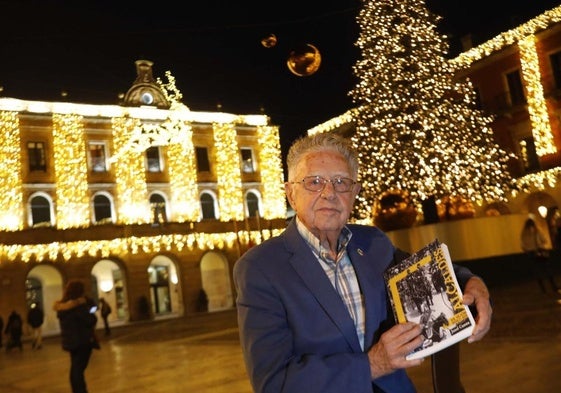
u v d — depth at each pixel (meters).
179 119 38.66
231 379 8.70
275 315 2.23
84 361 7.64
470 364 7.36
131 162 36.75
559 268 22.75
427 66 22.80
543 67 30.34
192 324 26.36
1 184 32.56
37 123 34.28
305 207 2.42
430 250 2.17
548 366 6.63
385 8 22.61
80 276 34.34
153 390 8.64
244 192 40.69
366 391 1.97
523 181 30.52
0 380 12.42
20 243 32.53
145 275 36.41
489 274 18.05
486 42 32.72
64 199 34.38
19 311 32.00
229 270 39.22
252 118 41.88
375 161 23.38
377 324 2.30
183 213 38.19
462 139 23.05
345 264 2.46
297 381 2.00
